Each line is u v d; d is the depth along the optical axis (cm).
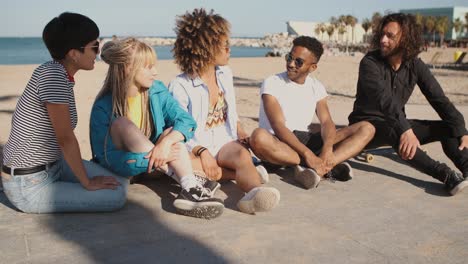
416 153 387
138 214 324
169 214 324
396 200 365
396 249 277
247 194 324
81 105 983
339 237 292
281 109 414
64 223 305
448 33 10500
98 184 313
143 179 395
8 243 275
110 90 333
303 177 384
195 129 347
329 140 401
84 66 301
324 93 442
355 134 401
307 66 418
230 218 320
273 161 393
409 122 419
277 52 5869
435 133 411
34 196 309
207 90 372
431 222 321
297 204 350
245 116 871
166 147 318
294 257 263
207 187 342
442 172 380
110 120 330
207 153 361
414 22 406
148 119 349
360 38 12988
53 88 284
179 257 261
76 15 293
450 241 290
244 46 16638
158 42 16750
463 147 390
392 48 407
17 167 302
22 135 294
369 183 408
